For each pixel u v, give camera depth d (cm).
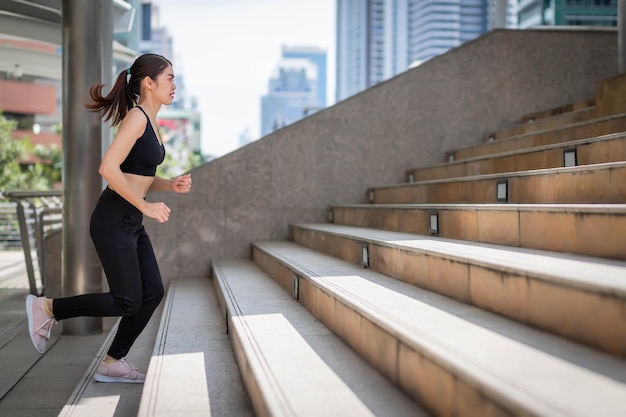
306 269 401
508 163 477
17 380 371
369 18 17062
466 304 266
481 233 356
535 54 764
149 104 321
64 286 505
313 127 716
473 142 756
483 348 189
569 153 394
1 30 884
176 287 607
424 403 192
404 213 476
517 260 252
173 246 677
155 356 332
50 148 4788
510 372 163
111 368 344
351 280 346
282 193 707
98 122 508
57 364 414
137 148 306
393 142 738
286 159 708
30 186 3759
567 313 200
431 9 14488
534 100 765
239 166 694
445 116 750
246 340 289
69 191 503
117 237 306
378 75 16975
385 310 252
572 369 166
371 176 733
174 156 6825
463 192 468
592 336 189
